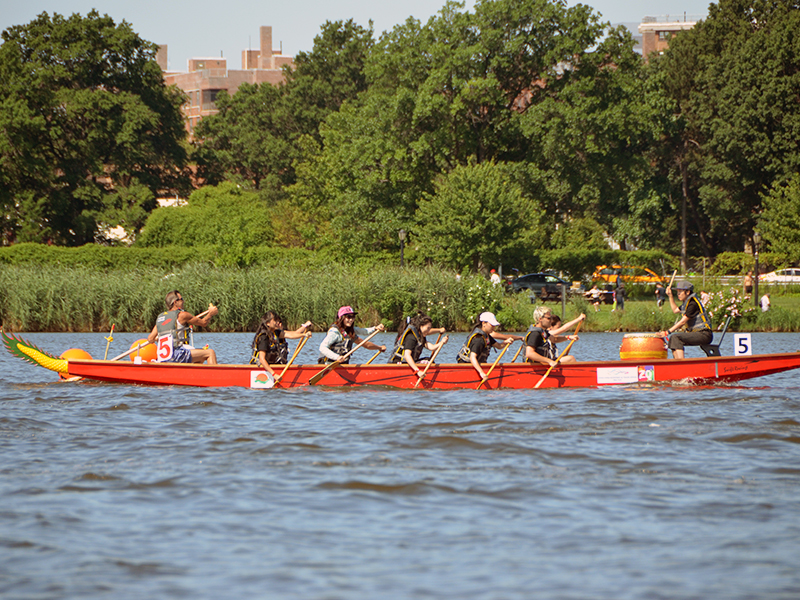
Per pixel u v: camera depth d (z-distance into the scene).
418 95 182.88
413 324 49.78
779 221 195.25
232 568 19.25
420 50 190.12
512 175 180.50
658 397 45.97
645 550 20.47
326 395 46.88
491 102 181.38
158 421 38.28
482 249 159.38
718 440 33.25
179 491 25.73
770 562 19.59
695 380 51.44
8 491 25.72
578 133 177.38
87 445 32.69
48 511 23.61
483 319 50.22
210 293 118.75
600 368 50.50
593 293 144.12
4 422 37.81
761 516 23.12
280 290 120.62
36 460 29.98
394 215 187.12
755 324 125.00
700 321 54.88
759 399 45.06
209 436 34.44
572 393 47.84
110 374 51.44
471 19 185.00
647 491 25.66
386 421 37.91
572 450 31.41
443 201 163.50
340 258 183.75
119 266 185.00
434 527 22.30
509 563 19.58
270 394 47.19
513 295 134.62
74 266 183.75
